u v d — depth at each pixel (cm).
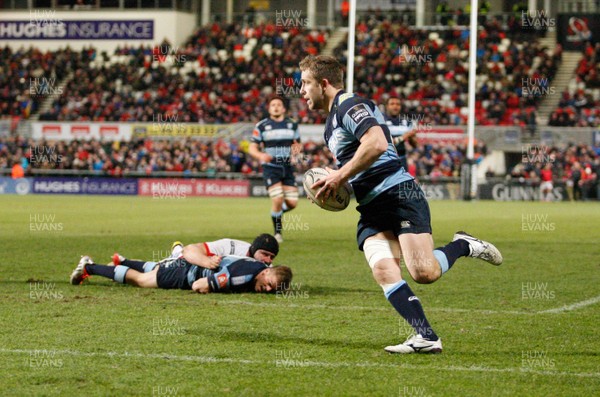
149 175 11156
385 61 12694
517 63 12369
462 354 1734
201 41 13600
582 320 2158
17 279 2877
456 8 13350
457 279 3005
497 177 10806
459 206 8469
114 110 12412
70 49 13575
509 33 13050
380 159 1759
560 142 10725
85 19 13700
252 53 13375
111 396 1391
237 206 8238
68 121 12144
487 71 12338
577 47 12712
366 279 2969
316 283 2850
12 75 13375
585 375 1560
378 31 13188
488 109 11750
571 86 12200
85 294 2509
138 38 13538
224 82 12750
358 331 1969
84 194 11206
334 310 2267
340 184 1683
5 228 5212
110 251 3866
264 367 1600
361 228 1811
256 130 4500
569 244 4406
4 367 1580
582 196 10000
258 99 12325
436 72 12531
